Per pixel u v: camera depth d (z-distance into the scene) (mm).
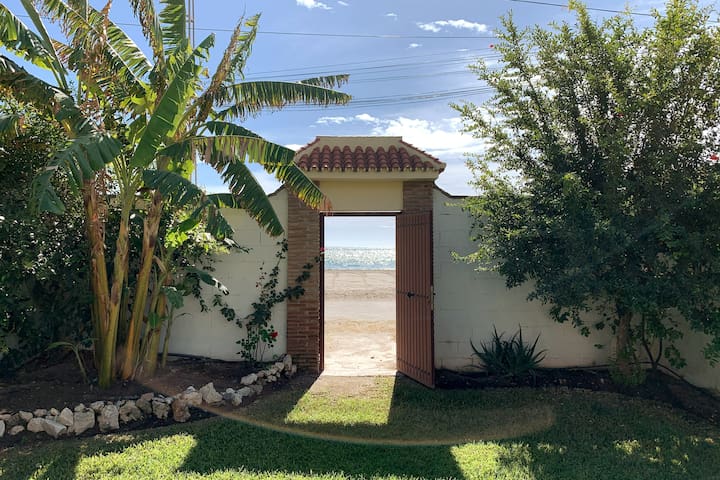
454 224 8500
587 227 5906
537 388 7520
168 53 6562
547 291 6617
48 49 6090
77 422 5617
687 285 5734
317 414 6355
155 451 5105
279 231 6188
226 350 8422
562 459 5023
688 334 7621
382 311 15227
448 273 8461
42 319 7027
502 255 7027
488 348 8398
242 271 8477
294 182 6660
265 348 8477
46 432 5523
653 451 5266
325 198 6875
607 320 7750
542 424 6031
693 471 4781
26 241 6043
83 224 7062
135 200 7441
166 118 5605
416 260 7969
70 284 7000
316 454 5105
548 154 6480
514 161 7082
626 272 6102
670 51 5883
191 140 6039
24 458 4910
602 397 7121
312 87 6844
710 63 5848
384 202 8508
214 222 5547
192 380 7438
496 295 8461
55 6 5977
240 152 6090
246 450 5184
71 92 6238
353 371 8578
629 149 5895
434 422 6105
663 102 5840
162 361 7770
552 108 6836
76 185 5109
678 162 5906
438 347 8430
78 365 7508
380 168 8109
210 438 5500
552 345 8398
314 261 8445
